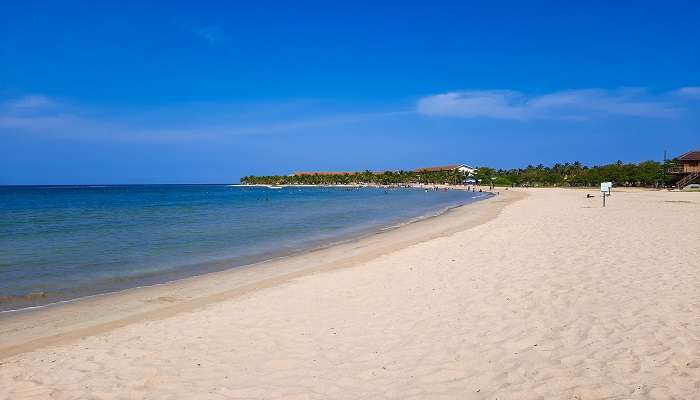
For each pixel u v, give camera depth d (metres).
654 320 7.22
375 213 40.56
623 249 13.45
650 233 16.66
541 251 13.68
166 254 18.22
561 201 45.25
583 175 119.00
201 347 7.09
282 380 5.80
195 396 5.45
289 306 9.30
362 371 5.98
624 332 6.79
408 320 7.95
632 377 5.38
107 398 5.47
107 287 12.63
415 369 5.95
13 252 18.64
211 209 48.66
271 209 47.84
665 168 85.19
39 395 5.61
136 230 26.83
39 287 12.62
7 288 12.48
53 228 28.00
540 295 8.95
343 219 34.25
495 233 18.58
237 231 26.27
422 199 70.69
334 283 11.25
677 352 5.98
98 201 72.25
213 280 13.21
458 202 57.72
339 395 5.36
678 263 11.27
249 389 5.58
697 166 76.44
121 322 9.02
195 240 22.34
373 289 10.35
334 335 7.38
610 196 53.09
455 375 5.73
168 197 91.25
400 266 12.86
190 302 10.52
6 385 5.93
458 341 6.84
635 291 8.91
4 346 7.78
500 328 7.27
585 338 6.65
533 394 5.12
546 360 5.99
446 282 10.50
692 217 23.12
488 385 5.41
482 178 160.50
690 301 8.12
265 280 12.77
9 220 34.09
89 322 9.16
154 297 11.26
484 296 9.12
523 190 95.81
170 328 8.16
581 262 11.81
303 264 15.38
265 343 7.16
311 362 6.34
